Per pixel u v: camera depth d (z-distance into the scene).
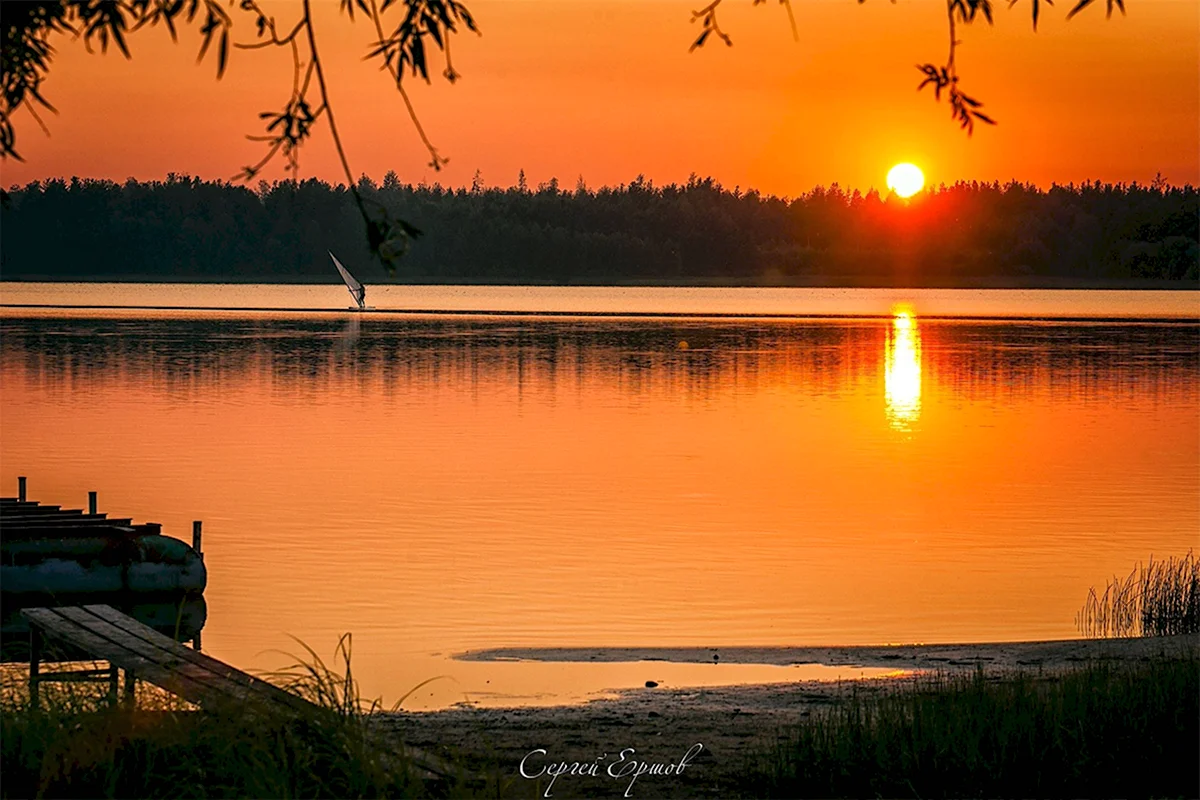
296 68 18.97
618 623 45.97
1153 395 132.75
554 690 36.19
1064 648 40.97
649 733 29.48
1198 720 25.88
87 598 46.94
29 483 77.62
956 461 89.56
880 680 36.41
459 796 22.97
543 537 62.56
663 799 24.20
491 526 65.31
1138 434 103.69
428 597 50.00
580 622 46.12
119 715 24.00
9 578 46.25
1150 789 24.00
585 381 142.75
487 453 91.56
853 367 163.12
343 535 62.72
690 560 57.19
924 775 24.38
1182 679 28.36
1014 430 106.12
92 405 117.25
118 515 67.31
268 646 42.53
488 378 145.12
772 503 72.88
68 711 25.59
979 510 70.75
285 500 72.50
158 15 20.20
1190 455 92.31
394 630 44.91
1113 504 72.75
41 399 121.25
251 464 85.56
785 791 24.44
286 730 23.11
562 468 85.25
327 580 52.84
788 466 87.06
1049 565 56.59
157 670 26.12
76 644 28.22
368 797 22.53
